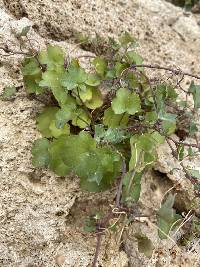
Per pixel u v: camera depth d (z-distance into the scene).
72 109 0.43
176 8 0.65
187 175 0.46
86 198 0.45
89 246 0.44
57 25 0.52
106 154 0.41
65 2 0.53
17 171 0.43
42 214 0.43
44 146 0.42
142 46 0.57
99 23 0.54
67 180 0.44
